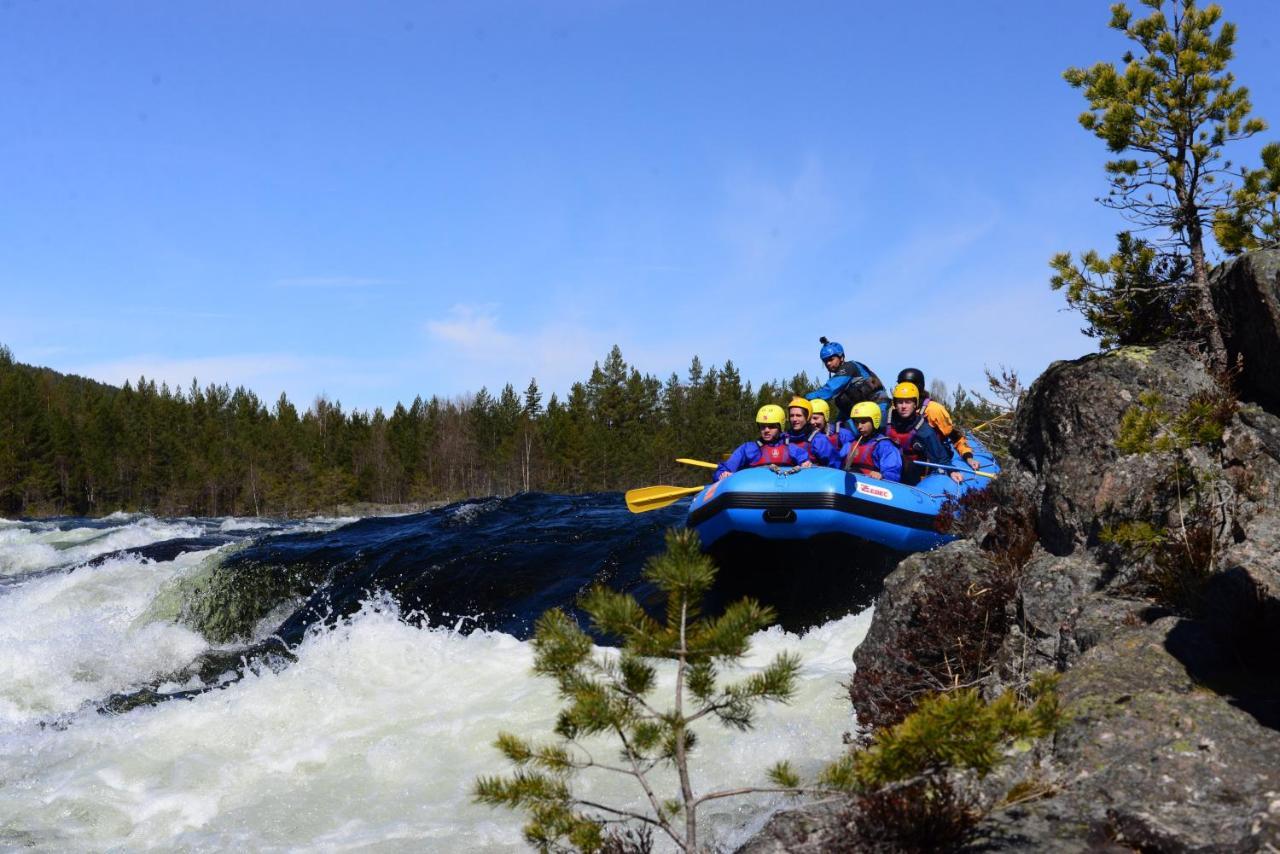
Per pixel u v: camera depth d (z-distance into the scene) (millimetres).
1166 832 3027
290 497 74812
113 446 81688
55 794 6023
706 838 4645
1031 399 6559
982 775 3131
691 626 3393
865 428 9758
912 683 5379
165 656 9891
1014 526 6043
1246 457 5145
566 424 80875
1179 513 4930
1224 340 6074
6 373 105125
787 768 3381
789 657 3379
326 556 11727
